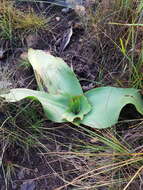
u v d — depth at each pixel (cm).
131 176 37
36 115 44
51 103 41
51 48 55
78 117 40
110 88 43
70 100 42
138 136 40
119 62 50
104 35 50
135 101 40
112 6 50
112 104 41
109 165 36
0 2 57
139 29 47
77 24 56
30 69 51
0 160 40
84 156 40
